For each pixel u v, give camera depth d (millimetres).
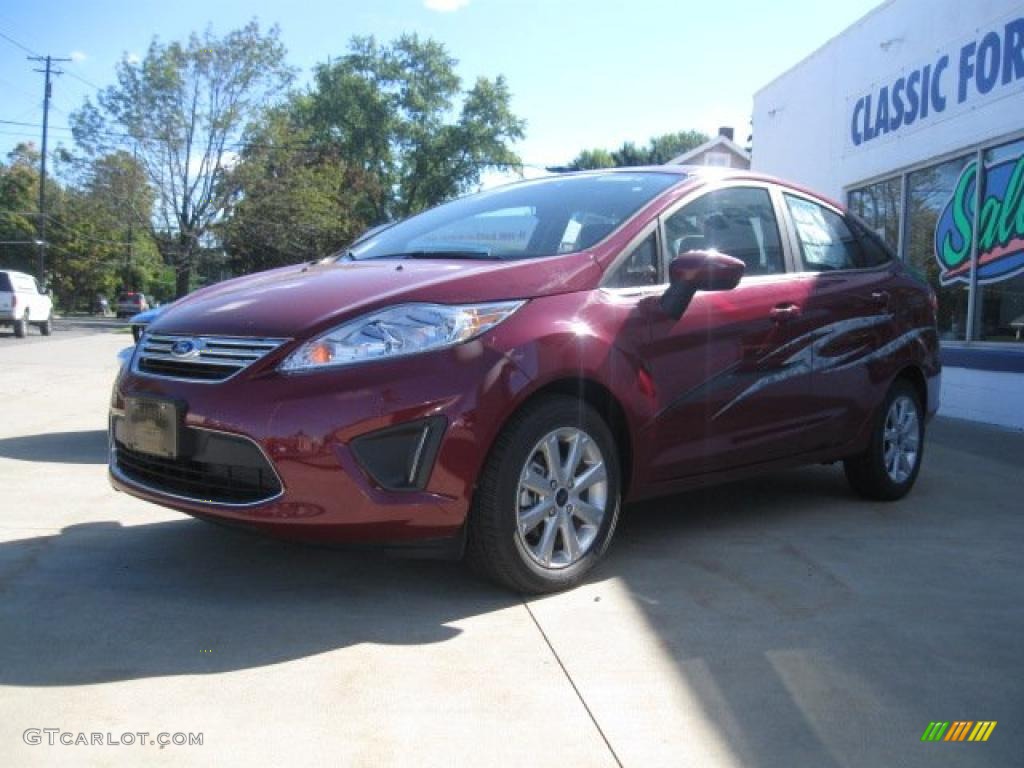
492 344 3379
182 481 3441
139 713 2590
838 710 2697
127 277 67812
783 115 13883
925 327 5516
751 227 4598
